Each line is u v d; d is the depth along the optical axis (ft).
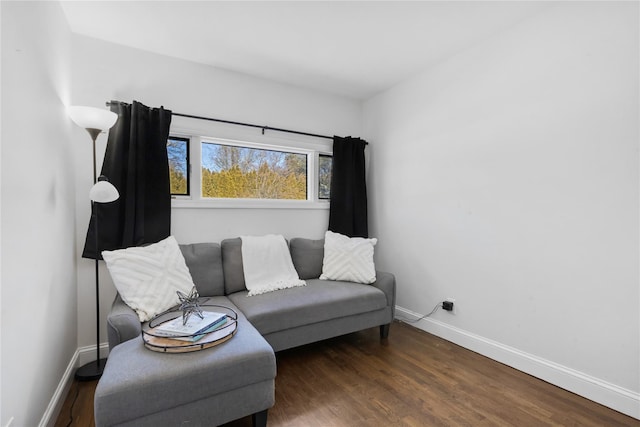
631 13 5.32
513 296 7.08
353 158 10.94
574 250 6.07
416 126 9.54
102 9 6.36
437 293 8.91
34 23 4.68
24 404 4.09
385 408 5.57
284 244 9.19
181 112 8.44
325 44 7.79
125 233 7.14
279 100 9.95
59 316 5.73
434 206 8.99
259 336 5.29
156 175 7.74
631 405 5.34
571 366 6.11
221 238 9.04
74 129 7.12
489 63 7.53
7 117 3.74
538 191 6.61
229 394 4.56
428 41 7.67
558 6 6.24
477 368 7.03
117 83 7.64
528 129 6.77
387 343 8.40
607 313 5.65
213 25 6.97
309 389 6.17
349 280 9.05
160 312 6.05
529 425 5.15
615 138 5.52
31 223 4.43
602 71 5.65
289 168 10.59
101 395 3.78
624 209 5.43
